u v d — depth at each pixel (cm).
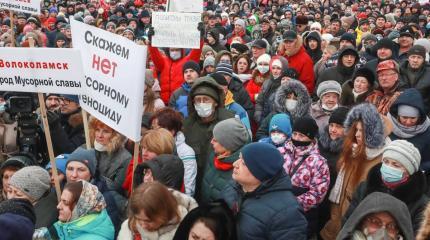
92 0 2098
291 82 580
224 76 621
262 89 704
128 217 358
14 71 432
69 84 430
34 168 383
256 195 334
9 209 285
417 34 1176
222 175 421
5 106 523
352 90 595
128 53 411
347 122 446
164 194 329
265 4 2348
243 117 614
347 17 1509
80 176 410
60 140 526
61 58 425
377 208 274
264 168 329
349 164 440
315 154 445
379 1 2352
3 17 1603
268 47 977
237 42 1008
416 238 273
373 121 429
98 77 434
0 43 1100
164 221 327
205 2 2395
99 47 432
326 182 437
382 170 365
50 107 575
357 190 389
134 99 411
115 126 425
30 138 474
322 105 576
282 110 580
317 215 451
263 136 598
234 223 316
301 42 809
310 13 1878
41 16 1641
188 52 827
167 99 771
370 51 894
